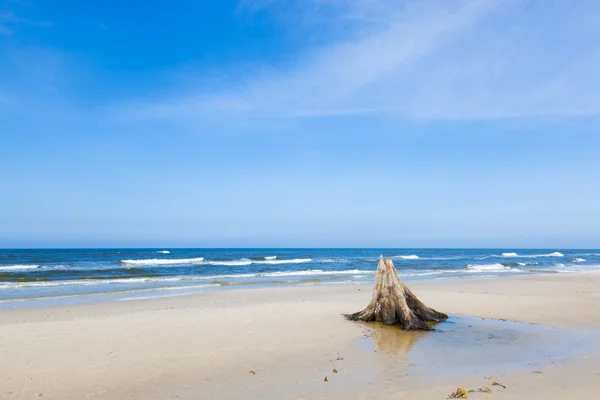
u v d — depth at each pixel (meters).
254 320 13.08
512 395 6.58
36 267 40.22
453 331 11.95
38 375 7.81
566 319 13.86
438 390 6.89
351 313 14.57
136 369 8.22
